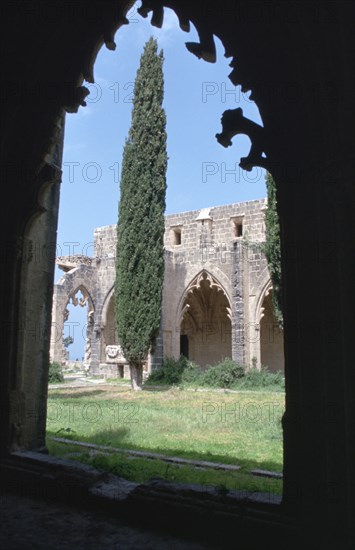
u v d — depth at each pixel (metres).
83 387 21.27
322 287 3.35
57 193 6.84
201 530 3.81
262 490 4.81
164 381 22.03
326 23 3.06
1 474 5.14
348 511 2.99
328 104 3.12
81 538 3.83
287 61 3.61
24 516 4.31
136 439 8.50
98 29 4.80
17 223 5.46
